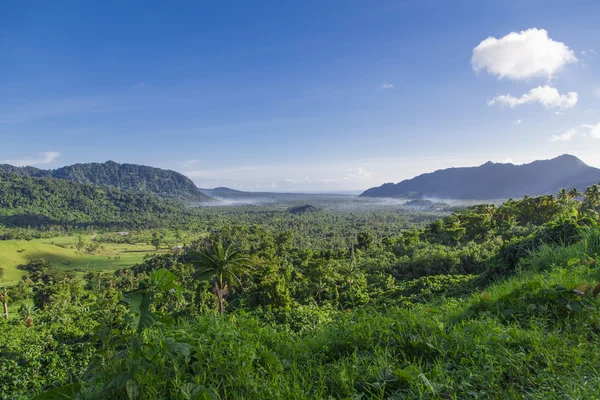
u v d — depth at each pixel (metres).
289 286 43.81
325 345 3.87
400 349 3.54
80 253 155.88
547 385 2.62
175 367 2.67
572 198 82.50
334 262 71.19
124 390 2.47
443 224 91.38
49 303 61.91
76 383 2.63
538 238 12.34
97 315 2.63
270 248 89.38
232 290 44.72
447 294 15.52
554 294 4.07
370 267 61.25
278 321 14.28
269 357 3.27
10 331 28.23
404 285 35.16
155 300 2.72
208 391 2.52
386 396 2.85
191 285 56.47
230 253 37.19
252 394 2.73
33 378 18.16
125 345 2.83
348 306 32.81
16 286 85.25
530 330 3.53
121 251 169.62
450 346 3.42
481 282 14.10
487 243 54.78
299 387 2.84
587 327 3.52
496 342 3.33
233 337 3.58
